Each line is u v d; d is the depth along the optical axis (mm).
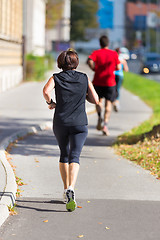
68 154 13492
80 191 14789
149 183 15805
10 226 11719
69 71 13203
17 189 14719
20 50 57312
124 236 11141
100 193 14586
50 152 20594
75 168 13008
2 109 33375
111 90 24391
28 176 16453
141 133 24547
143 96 49750
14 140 22500
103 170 17578
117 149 21453
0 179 15070
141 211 12930
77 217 12430
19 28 56062
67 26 155750
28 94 44250
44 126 27094
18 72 55750
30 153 20188
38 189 14922
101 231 11453
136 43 192875
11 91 46500
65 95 13016
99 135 25469
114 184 15641
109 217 12453
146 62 94688
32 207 13188
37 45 87875
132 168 17922
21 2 56781
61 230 11500
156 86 64062
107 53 23984
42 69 62656
